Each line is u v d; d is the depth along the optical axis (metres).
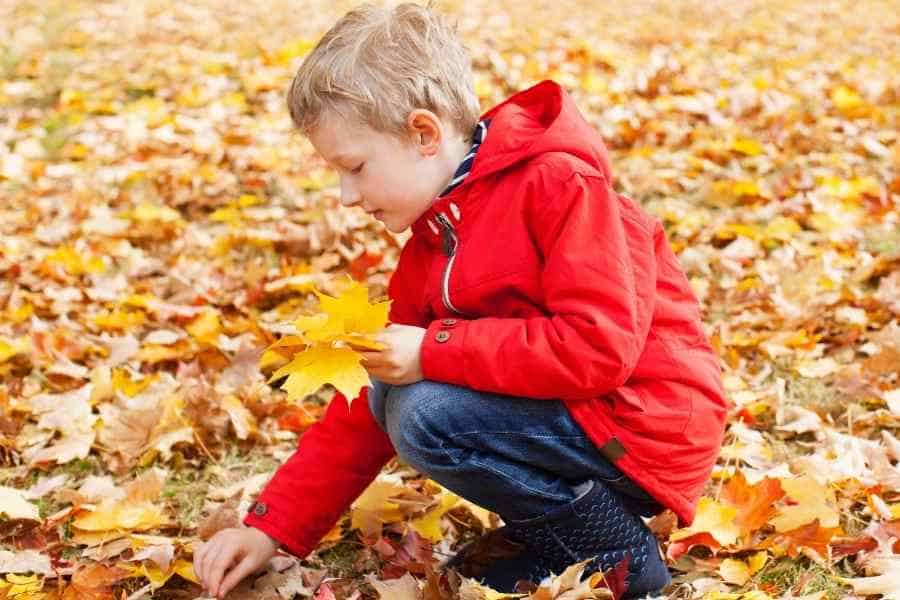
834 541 2.04
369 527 2.17
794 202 3.86
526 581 1.88
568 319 1.69
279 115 5.08
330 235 3.70
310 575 2.04
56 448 2.48
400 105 1.81
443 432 1.77
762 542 2.04
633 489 1.83
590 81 5.48
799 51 6.50
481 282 1.80
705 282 3.25
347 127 1.82
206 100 5.28
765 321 3.03
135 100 5.31
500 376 1.72
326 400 2.76
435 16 1.96
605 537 1.84
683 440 1.80
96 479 2.37
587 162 1.79
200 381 2.71
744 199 3.94
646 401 1.79
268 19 7.25
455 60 1.92
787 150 4.44
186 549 2.09
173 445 2.52
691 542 2.05
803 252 3.47
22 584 1.97
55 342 2.94
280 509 1.99
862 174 4.14
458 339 1.75
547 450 1.78
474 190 1.82
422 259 1.99
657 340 1.83
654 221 1.95
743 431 2.47
